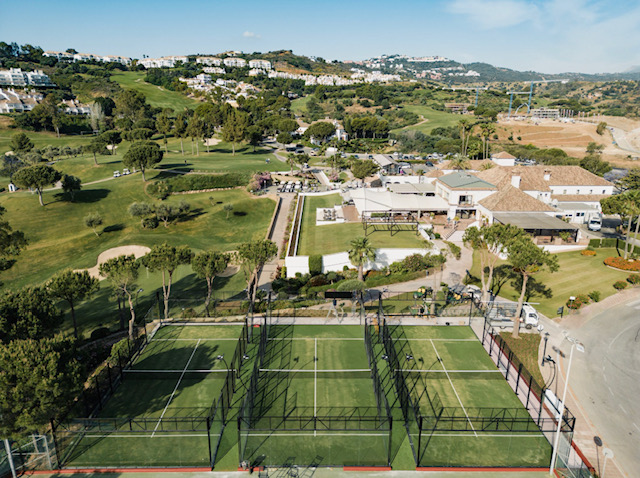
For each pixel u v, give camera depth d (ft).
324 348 148.36
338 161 449.48
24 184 322.55
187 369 136.77
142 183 387.96
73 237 298.15
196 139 554.05
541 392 122.83
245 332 159.84
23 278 243.19
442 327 163.02
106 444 103.65
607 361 139.74
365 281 196.13
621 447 104.17
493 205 255.29
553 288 192.44
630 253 221.05
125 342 143.74
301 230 267.80
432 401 118.52
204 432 107.45
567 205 283.18
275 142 653.71
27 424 88.63
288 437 105.29
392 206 263.49
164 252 168.76
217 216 333.62
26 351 97.25
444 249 227.61
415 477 94.38
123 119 642.22
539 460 98.68
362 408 115.03
